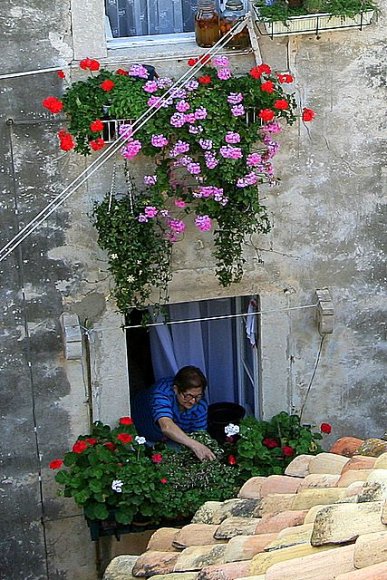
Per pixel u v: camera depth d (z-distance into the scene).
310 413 7.78
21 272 6.99
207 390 8.16
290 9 6.66
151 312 7.70
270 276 7.37
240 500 5.27
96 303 7.16
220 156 6.49
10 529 7.61
